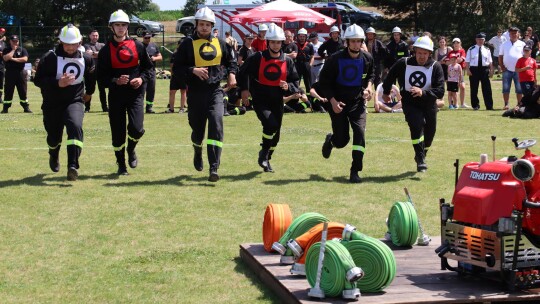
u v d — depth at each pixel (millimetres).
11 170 12539
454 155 14250
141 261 7602
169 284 6926
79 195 10688
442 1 50125
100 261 7621
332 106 11594
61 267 7430
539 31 49000
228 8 44250
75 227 8945
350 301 6027
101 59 11656
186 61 11344
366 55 11695
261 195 10766
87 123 19234
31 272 7273
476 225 6457
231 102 21375
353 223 9164
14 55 21797
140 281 7008
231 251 7992
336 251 6066
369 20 51406
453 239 6605
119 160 12219
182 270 7344
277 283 6578
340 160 13781
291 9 33406
